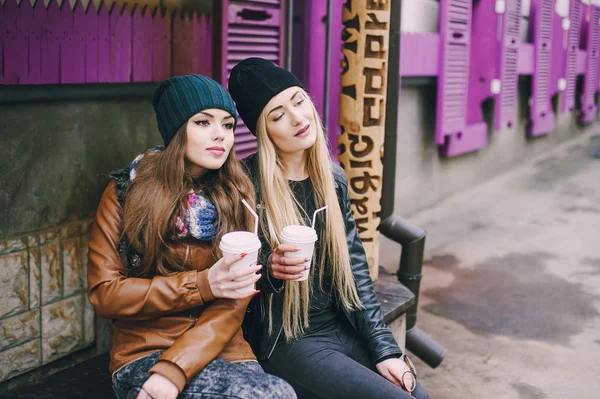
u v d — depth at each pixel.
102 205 1.90
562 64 9.82
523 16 8.45
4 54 2.41
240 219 2.00
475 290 4.90
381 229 3.47
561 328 4.27
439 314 4.45
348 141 3.10
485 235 6.22
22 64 2.48
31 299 2.66
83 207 2.86
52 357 2.78
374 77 3.02
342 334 2.22
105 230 1.86
